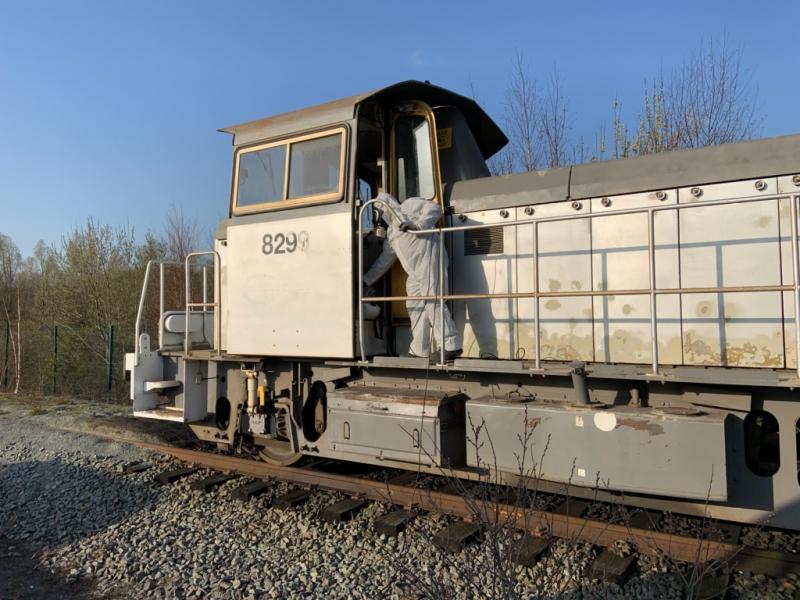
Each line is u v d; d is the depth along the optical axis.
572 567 3.38
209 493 5.53
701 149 4.12
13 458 7.38
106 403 11.83
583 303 4.47
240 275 5.56
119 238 16.66
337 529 4.51
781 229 3.79
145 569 4.06
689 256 4.08
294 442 5.39
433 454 4.19
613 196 4.38
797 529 3.39
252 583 3.77
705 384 3.61
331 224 4.92
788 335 3.76
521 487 3.27
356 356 4.81
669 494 3.44
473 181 5.09
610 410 3.66
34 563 4.36
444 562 3.57
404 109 5.33
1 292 19.23
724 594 3.26
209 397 6.20
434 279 4.69
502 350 4.82
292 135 5.30
